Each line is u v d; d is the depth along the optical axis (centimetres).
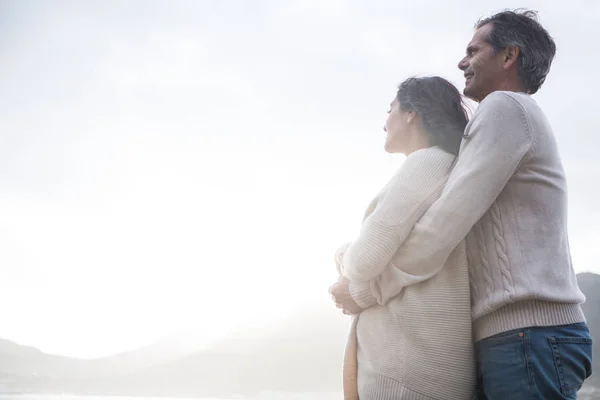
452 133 188
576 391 150
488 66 184
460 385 162
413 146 198
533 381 147
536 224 157
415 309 165
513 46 179
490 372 158
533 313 151
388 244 166
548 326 149
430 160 177
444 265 168
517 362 150
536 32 180
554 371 146
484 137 161
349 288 182
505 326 154
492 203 163
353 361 183
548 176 160
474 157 161
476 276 166
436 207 162
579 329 153
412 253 165
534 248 155
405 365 164
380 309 175
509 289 153
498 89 184
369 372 172
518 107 162
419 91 197
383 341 171
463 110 199
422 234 162
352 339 185
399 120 201
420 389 162
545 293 149
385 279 171
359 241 171
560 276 153
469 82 191
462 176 160
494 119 162
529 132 160
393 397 164
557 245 156
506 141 158
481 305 160
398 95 204
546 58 181
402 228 167
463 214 157
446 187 165
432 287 166
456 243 159
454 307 164
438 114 192
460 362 162
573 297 152
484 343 161
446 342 163
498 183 158
